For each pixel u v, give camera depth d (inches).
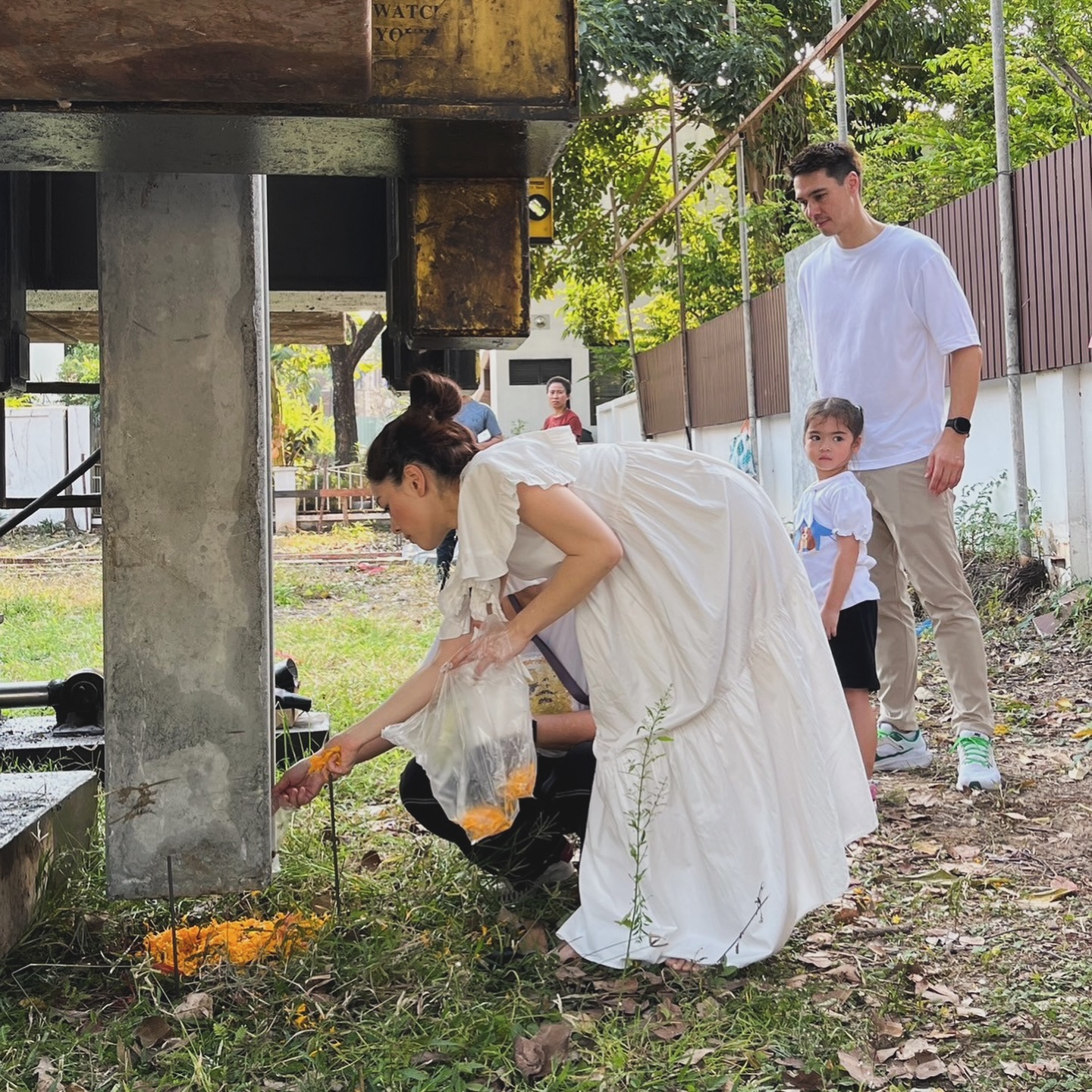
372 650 323.9
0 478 201.2
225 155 111.0
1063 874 149.1
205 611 127.2
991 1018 112.3
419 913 135.9
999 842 161.8
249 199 125.5
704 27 594.2
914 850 160.2
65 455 1011.9
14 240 161.9
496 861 139.7
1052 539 327.3
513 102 103.3
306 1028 110.8
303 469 1112.2
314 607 467.8
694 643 124.6
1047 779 189.9
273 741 134.8
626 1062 103.7
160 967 123.5
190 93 94.7
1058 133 534.0
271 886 139.5
